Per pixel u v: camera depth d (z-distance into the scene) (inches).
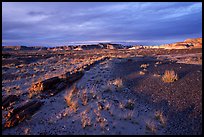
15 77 896.3
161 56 1701.5
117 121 377.4
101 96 503.5
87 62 1233.4
